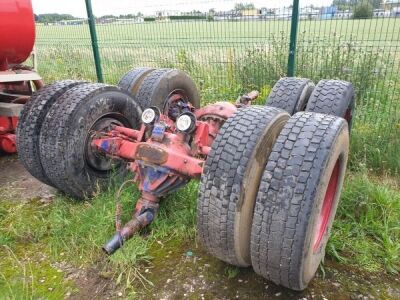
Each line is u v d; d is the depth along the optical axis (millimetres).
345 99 3814
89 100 3408
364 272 2744
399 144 4551
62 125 3301
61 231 3188
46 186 4129
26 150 3510
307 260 2197
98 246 2977
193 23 7043
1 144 4742
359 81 5355
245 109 2529
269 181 2137
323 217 2686
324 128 2207
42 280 2746
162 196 3082
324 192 2148
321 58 5770
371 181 3936
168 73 4590
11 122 4609
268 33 6586
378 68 5543
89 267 2846
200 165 2680
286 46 6203
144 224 2883
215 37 6824
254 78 6262
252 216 2340
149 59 7449
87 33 8812
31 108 3541
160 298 2551
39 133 3475
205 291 2592
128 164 3539
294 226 2072
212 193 2275
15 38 4152
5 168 4676
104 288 2648
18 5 4086
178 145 2875
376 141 4648
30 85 4871
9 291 2611
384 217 3234
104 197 3518
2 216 3543
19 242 3176
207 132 3004
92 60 8891
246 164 2223
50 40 10109
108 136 3424
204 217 2326
